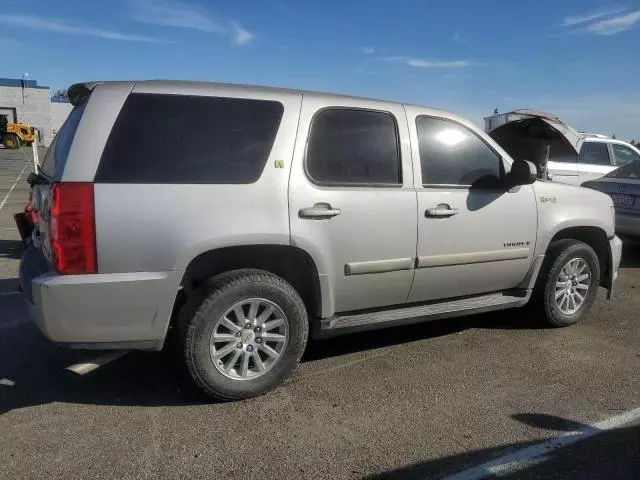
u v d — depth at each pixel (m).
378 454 3.01
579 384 3.92
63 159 3.27
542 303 4.98
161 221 3.23
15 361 4.18
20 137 39.69
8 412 3.42
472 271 4.44
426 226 4.11
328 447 3.07
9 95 52.38
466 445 3.10
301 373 4.05
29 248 4.10
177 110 3.44
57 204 3.09
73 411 3.44
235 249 3.51
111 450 3.01
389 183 4.00
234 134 3.53
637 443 3.15
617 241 5.39
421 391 3.78
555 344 4.70
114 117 3.29
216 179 3.40
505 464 2.93
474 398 3.68
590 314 5.56
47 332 3.16
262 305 3.57
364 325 4.02
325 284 3.77
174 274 3.27
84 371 3.38
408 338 4.82
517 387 3.86
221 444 3.09
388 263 3.97
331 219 3.71
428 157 4.21
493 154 4.53
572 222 4.91
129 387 3.77
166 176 3.30
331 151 3.80
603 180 8.66
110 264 3.16
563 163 10.48
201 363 3.42
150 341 3.35
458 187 4.30
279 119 3.66
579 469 2.89
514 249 4.61
